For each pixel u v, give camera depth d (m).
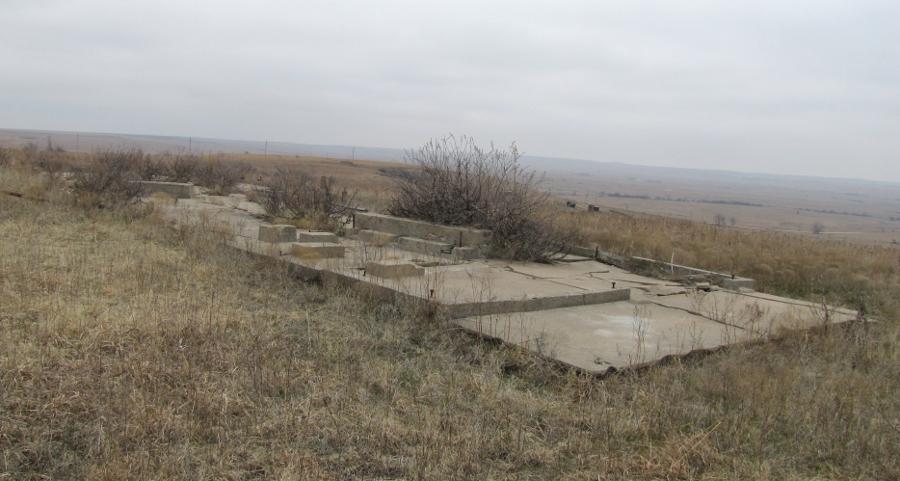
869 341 8.02
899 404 6.18
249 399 5.26
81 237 10.69
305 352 6.48
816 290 12.27
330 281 8.89
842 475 4.82
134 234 11.23
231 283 8.70
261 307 7.87
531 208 12.45
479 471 4.52
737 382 6.12
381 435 4.85
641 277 11.37
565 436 5.18
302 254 9.92
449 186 12.95
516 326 7.60
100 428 4.48
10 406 4.78
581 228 16.03
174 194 18.11
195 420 4.85
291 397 5.41
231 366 5.81
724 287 11.27
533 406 5.61
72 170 19.95
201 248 10.16
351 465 4.49
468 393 5.84
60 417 4.72
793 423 5.52
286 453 4.48
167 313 6.94
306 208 14.61
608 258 12.52
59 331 6.23
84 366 5.52
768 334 7.83
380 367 6.20
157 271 8.75
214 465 4.31
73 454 4.34
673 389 5.92
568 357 6.67
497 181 12.77
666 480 4.59
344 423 5.02
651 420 5.39
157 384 5.27
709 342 7.49
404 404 5.49
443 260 10.88
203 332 6.52
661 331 7.96
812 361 7.26
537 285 9.59
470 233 11.69
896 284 12.34
